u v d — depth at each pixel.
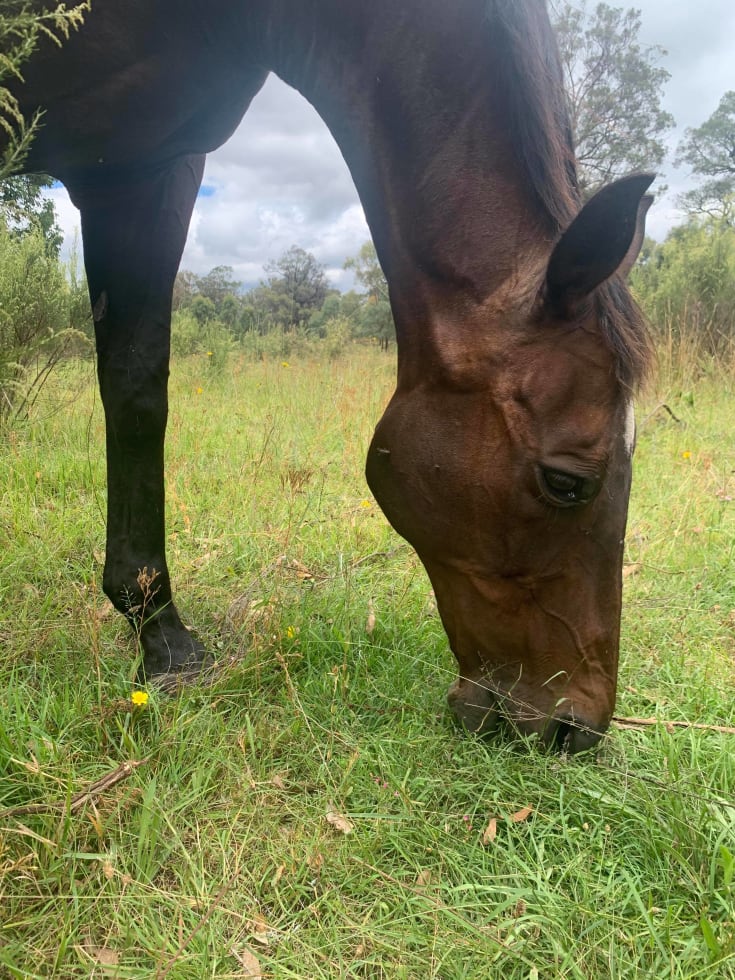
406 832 1.54
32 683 2.06
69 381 6.44
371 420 5.47
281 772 1.73
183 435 4.89
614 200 1.23
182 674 2.13
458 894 1.41
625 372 1.45
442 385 1.57
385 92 1.67
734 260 8.34
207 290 44.31
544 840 1.55
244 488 3.85
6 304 4.66
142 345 2.17
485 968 1.23
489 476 1.52
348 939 1.31
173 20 1.76
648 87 17.20
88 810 1.54
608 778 1.71
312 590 2.59
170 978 1.19
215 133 2.10
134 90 1.81
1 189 2.01
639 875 1.45
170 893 1.34
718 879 1.44
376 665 2.24
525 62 1.49
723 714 2.12
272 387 7.83
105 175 2.05
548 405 1.46
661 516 3.59
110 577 2.22
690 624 2.62
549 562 1.57
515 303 1.49
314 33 1.77
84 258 2.23
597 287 1.40
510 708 1.70
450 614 1.74
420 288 1.63
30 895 1.33
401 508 1.71
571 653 1.63
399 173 1.67
